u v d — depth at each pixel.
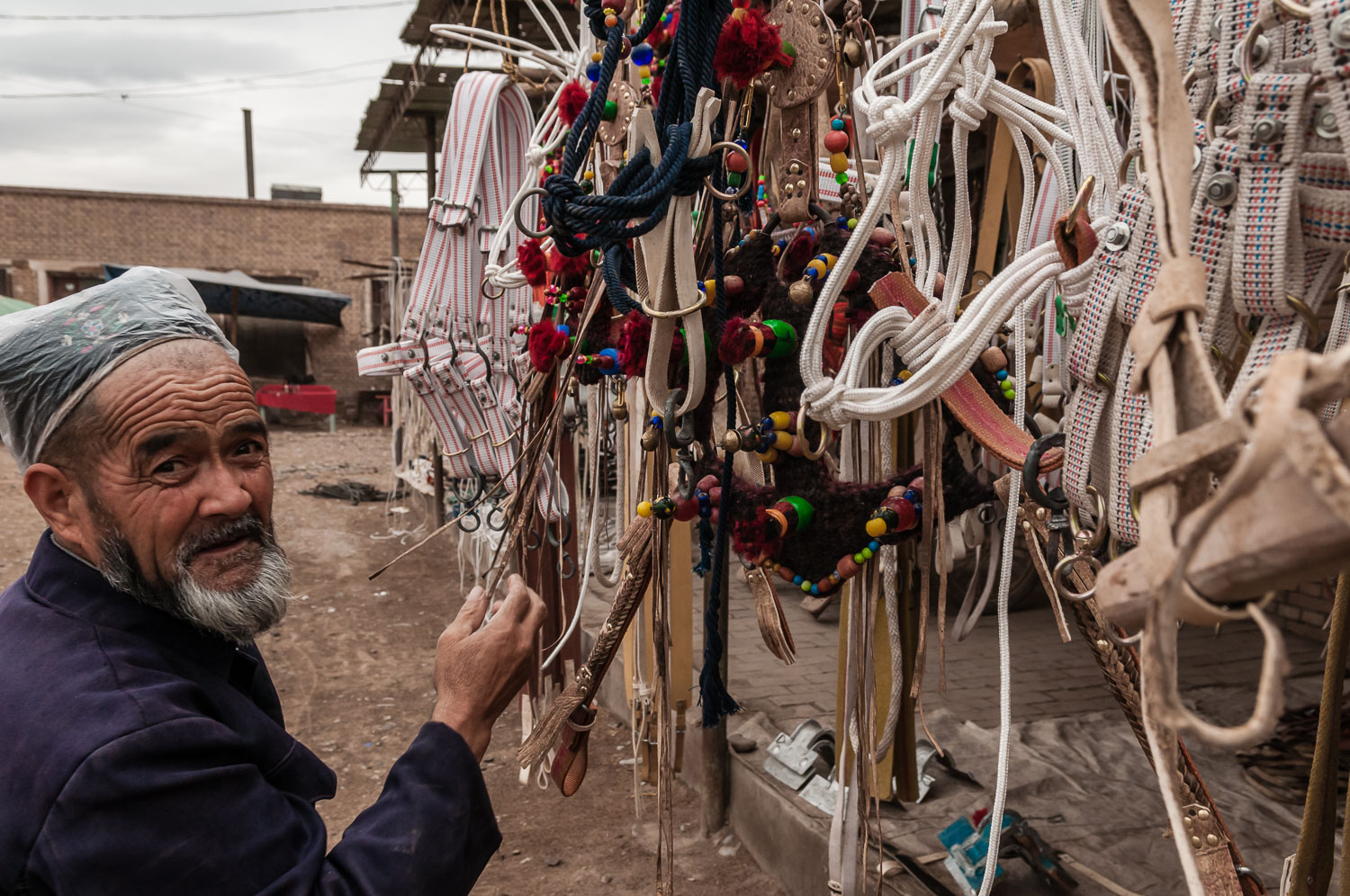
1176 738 0.44
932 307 0.93
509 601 1.11
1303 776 2.44
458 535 5.17
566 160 1.05
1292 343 0.63
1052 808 2.38
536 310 2.49
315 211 17.28
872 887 2.00
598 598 4.26
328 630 4.84
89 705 0.84
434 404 2.50
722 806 2.67
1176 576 0.38
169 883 0.80
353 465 11.66
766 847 2.45
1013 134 1.08
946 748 2.74
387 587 5.60
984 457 1.49
